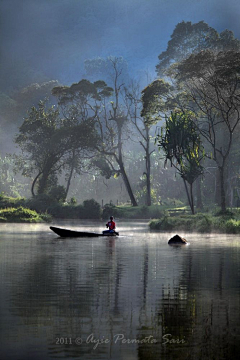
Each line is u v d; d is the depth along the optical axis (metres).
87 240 36.47
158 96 74.31
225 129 90.00
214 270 19.33
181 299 13.63
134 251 27.48
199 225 49.84
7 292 14.48
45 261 22.27
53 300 13.41
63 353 9.27
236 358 9.09
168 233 46.47
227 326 10.96
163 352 9.35
